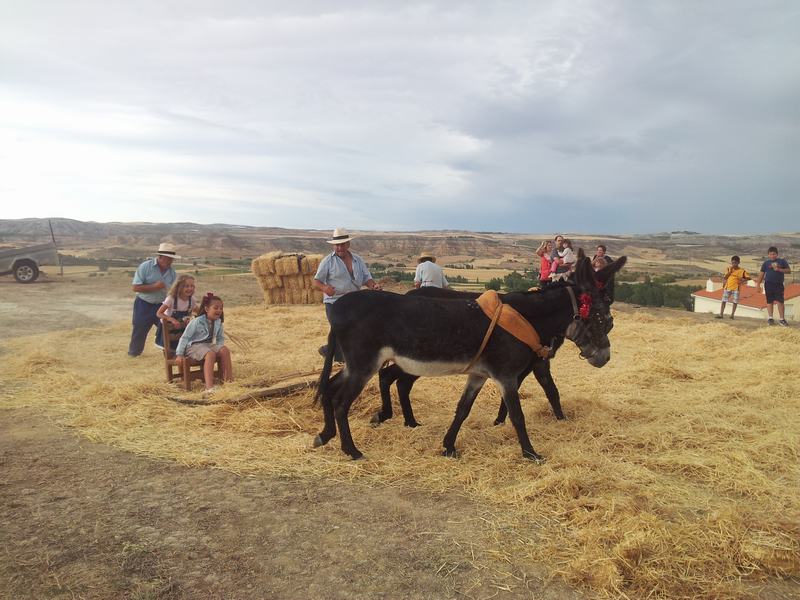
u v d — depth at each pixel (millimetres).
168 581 3150
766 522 3783
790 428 5727
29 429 5793
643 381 7898
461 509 4102
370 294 5145
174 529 3742
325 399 5242
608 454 5133
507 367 5113
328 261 7402
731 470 4684
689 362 9297
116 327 12453
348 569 3305
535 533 3732
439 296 6438
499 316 5039
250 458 5012
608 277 5402
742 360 9266
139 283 9281
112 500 4164
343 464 4867
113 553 3422
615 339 11680
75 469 4758
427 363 5070
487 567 3344
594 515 3834
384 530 3777
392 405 6840
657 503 4133
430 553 3486
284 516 3961
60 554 3391
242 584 3141
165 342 7723
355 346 5012
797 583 3252
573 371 8828
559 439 5586
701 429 5746
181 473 4719
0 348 10203
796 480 4570
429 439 5594
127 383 7445
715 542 3533
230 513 3992
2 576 3139
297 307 16781
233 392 6766
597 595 3094
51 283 23453
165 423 5957
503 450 5223
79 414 6191
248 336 11695
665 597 3053
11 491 4277
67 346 10430
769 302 13992
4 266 23328
